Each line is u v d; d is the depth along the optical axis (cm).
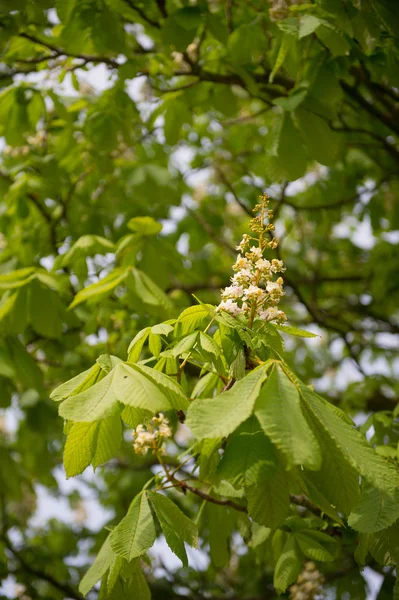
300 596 358
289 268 706
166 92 454
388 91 431
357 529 180
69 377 509
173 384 169
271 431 141
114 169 539
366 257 741
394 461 246
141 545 187
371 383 485
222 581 600
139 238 405
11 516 687
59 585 605
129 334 464
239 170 693
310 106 306
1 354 382
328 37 289
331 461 157
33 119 446
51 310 374
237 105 458
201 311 205
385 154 582
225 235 769
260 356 201
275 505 166
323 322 548
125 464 675
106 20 361
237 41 394
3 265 536
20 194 500
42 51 438
